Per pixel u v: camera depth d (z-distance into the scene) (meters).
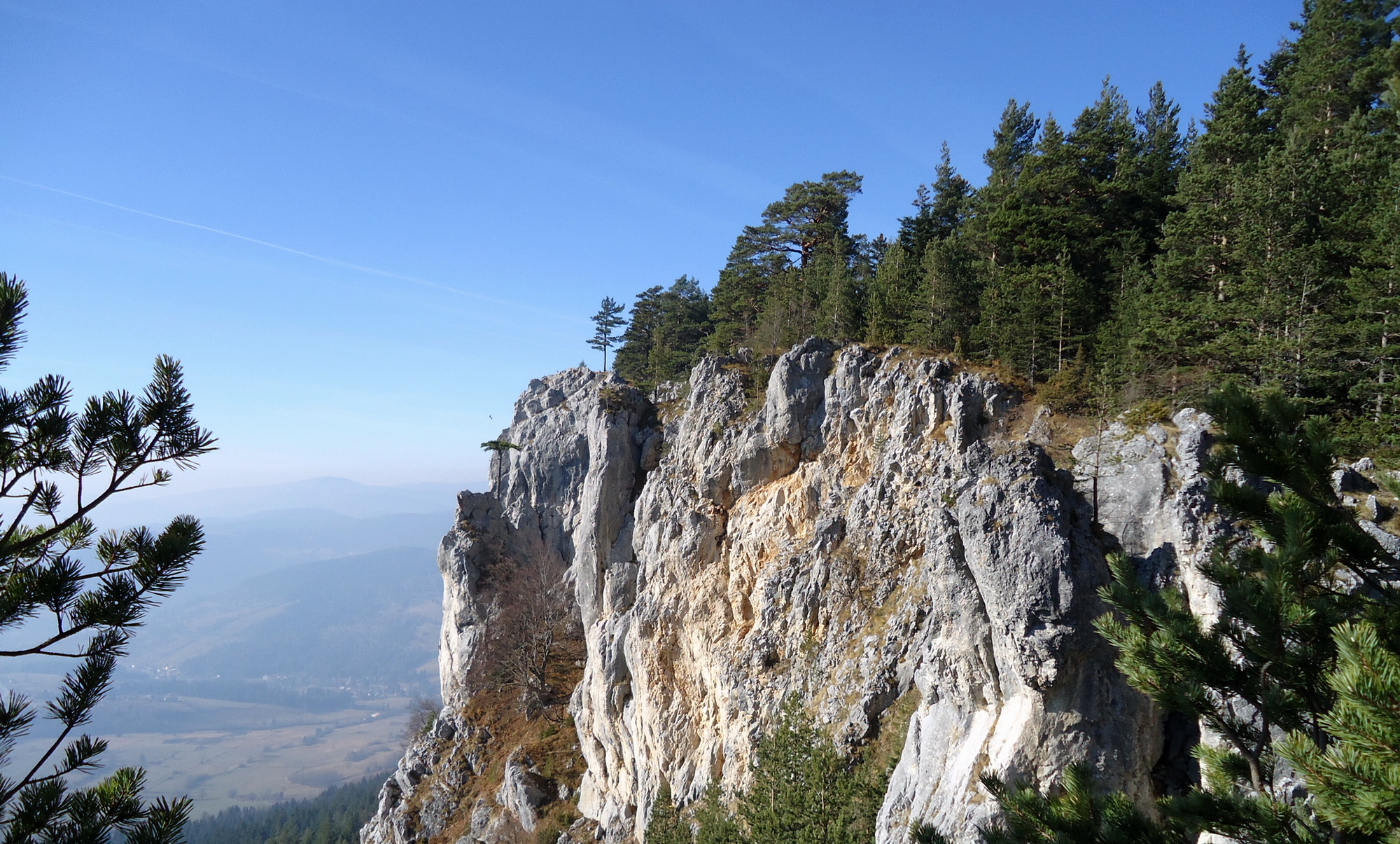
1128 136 61.12
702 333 100.25
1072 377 43.75
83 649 12.70
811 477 51.22
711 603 53.25
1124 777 25.84
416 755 79.56
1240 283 42.38
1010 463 30.48
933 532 32.06
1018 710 28.16
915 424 46.12
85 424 12.28
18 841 11.66
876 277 69.12
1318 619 13.78
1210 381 38.25
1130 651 16.02
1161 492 30.17
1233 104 52.50
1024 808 16.67
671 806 47.75
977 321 54.75
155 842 12.31
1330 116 50.78
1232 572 15.14
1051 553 27.83
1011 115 79.75
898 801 31.77
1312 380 37.44
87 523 13.48
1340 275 39.72
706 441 58.66
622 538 67.06
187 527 13.51
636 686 56.50
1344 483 28.33
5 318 11.70
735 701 48.00
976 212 70.69
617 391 72.00
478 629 84.38
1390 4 50.50
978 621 29.91
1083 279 50.66
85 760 12.59
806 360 54.31
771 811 35.06
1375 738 9.55
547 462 88.81
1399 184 36.09
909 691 39.97
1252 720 15.52
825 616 45.81
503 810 67.19
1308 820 13.73
